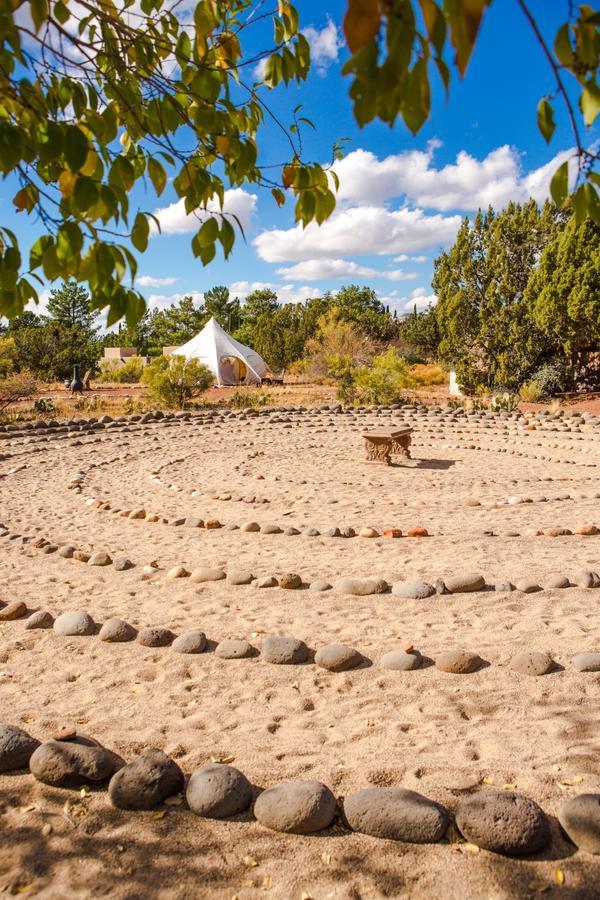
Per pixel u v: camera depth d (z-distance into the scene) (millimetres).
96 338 56375
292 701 3061
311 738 2703
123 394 26328
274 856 1970
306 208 2027
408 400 21156
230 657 3539
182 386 20531
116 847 2020
